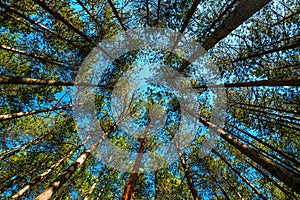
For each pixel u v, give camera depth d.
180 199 9.55
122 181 10.87
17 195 6.32
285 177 4.25
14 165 8.25
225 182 9.45
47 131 9.73
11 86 8.10
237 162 9.59
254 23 6.89
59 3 6.38
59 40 7.35
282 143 7.89
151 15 7.35
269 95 7.60
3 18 6.46
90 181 10.76
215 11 7.14
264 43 6.59
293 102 6.76
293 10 6.68
